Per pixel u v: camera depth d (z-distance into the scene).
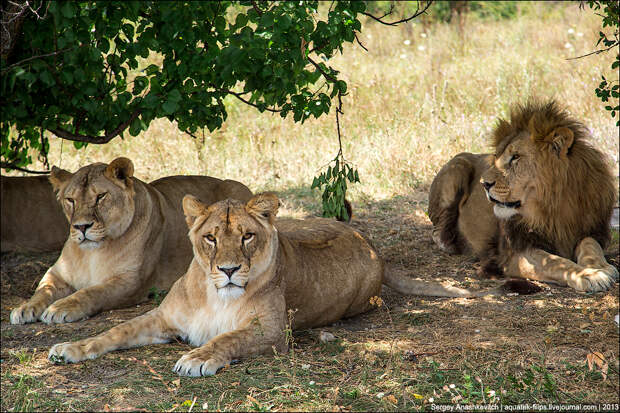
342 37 8.23
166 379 6.80
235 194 11.77
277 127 19.09
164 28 8.05
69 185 9.39
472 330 8.30
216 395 6.41
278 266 7.86
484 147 16.56
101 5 7.69
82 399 6.38
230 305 7.61
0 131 11.97
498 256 11.25
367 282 9.24
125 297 9.75
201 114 9.46
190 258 10.96
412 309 9.34
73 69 8.29
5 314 9.43
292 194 15.44
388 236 13.06
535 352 7.42
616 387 6.50
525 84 19.89
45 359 7.50
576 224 10.57
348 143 17.58
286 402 6.21
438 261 11.88
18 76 8.24
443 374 6.85
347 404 6.21
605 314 7.95
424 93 21.12
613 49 20.58
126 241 9.74
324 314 8.74
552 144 10.25
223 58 7.81
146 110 9.17
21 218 11.91
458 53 25.91
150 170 16.59
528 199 10.43
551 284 10.25
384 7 32.12
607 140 15.48
